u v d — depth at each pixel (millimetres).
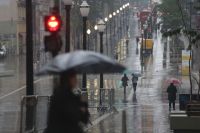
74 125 16312
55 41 29328
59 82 16625
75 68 16547
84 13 64062
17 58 175375
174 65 151625
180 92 87812
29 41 37000
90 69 16656
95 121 54750
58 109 16250
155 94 96125
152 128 48844
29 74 37094
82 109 16500
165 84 109688
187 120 30594
